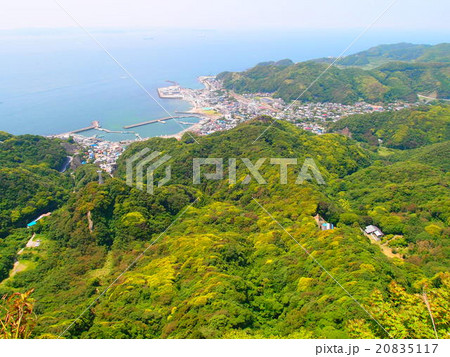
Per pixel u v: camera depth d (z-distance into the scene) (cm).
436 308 1916
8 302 1642
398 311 2134
